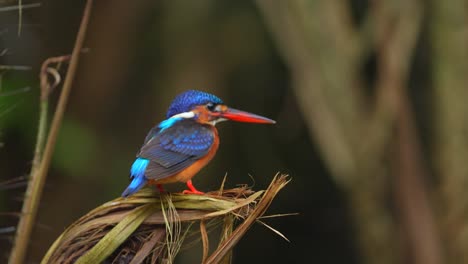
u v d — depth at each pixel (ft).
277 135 52.47
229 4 47.11
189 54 45.65
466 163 39.73
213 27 46.26
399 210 39.24
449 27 39.42
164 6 46.01
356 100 38.37
